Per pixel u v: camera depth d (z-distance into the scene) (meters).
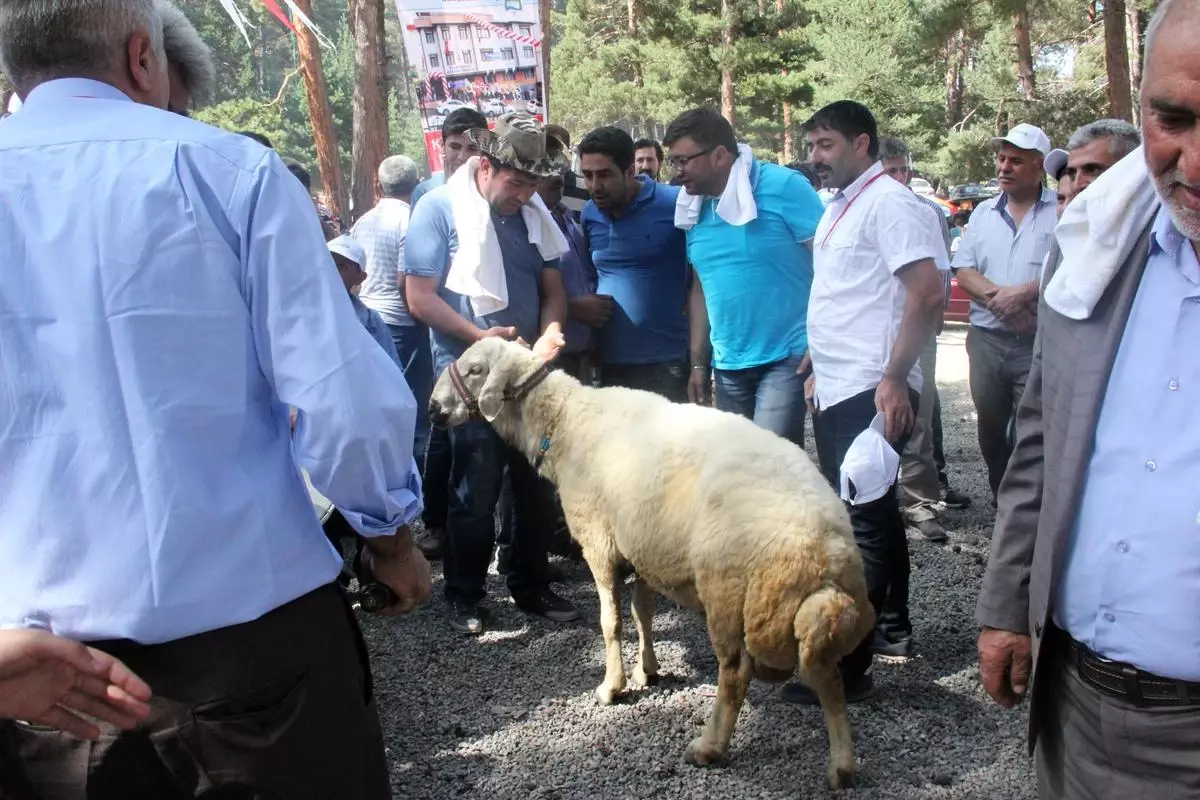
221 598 1.48
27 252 1.42
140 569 1.43
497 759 3.34
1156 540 1.60
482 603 4.73
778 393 4.29
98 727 1.45
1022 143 4.90
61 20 1.52
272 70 38.34
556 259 4.49
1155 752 1.66
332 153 14.00
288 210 1.54
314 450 1.54
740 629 3.04
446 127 5.48
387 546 1.78
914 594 4.58
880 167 3.70
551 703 3.72
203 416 1.48
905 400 3.56
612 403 3.62
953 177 25.58
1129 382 1.65
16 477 1.44
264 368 1.57
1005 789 3.04
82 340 1.42
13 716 1.36
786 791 3.07
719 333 4.41
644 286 4.71
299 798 1.58
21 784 1.50
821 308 3.81
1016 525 1.94
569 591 4.86
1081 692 1.77
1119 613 1.66
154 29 1.63
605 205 4.58
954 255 5.39
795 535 2.86
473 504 4.24
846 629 2.85
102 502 1.43
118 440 1.43
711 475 3.08
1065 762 1.84
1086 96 21.92
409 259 4.18
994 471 5.27
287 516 1.59
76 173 1.45
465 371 3.85
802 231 4.21
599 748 3.38
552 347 3.82
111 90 1.57
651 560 3.30
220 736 1.50
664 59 26.25
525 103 7.10
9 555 1.45
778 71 25.78
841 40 25.50
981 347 5.11
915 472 5.46
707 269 4.35
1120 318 1.65
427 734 3.52
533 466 3.85
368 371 1.55
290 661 1.57
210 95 2.21
